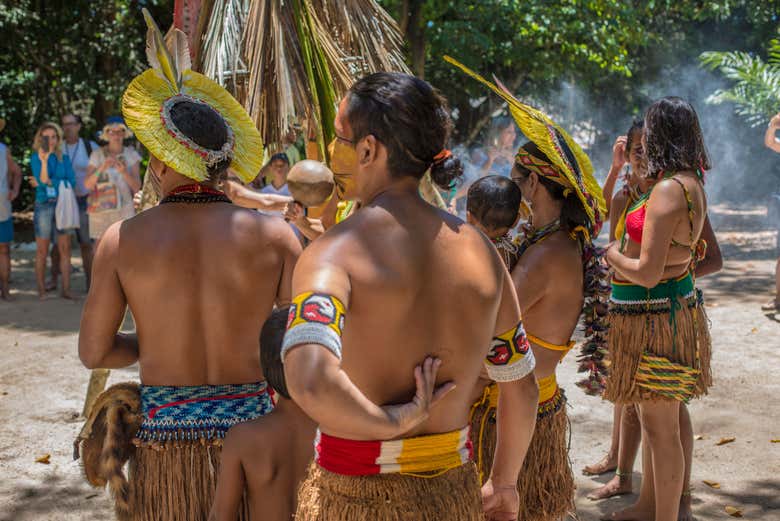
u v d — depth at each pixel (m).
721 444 4.75
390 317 1.63
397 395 1.67
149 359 2.47
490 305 1.77
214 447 2.42
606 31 15.40
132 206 8.55
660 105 3.27
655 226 3.16
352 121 1.75
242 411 2.46
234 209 2.51
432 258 1.70
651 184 3.59
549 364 2.75
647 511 3.72
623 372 3.37
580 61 15.98
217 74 3.49
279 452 2.16
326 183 2.89
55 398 5.49
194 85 2.64
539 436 2.71
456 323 1.71
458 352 1.73
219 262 2.44
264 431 2.16
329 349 1.49
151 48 2.60
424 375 1.66
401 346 1.65
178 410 2.42
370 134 1.72
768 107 13.07
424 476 1.71
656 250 3.15
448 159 1.77
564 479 2.79
